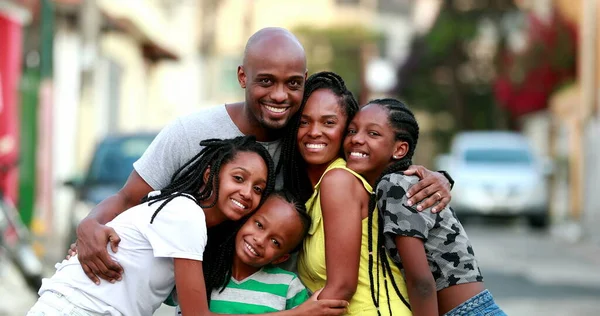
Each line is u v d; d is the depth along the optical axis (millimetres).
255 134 4707
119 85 20906
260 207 4516
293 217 4480
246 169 4438
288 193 4582
